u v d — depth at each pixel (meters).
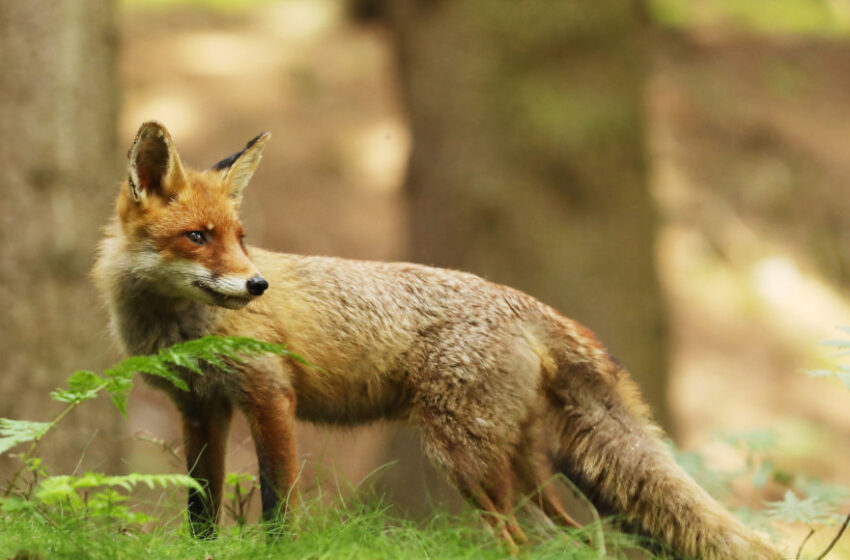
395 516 8.32
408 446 17.33
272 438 8.04
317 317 8.55
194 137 28.70
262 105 30.67
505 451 8.41
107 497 7.30
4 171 12.80
